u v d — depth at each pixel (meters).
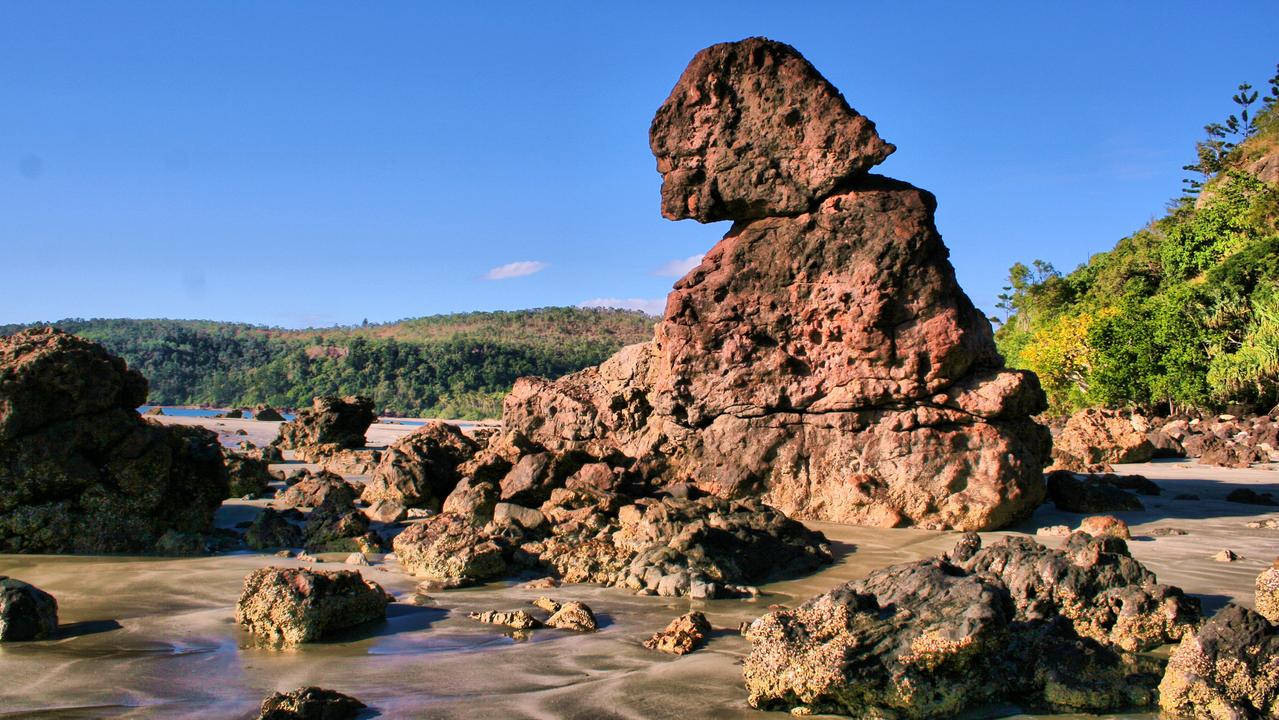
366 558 12.11
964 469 14.08
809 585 10.55
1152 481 19.91
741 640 8.16
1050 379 55.84
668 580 10.08
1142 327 47.19
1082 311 65.12
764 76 14.94
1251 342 42.31
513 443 15.52
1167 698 6.45
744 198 15.18
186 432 15.34
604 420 18.73
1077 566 8.04
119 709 6.31
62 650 7.76
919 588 6.97
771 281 15.09
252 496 18.23
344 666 7.38
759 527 11.78
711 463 15.41
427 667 7.35
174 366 190.50
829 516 14.59
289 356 192.00
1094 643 7.20
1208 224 57.78
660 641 7.93
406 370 173.75
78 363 12.77
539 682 6.96
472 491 14.17
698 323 15.55
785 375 15.07
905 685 6.14
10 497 12.29
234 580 10.62
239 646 7.96
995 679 6.52
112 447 12.97
